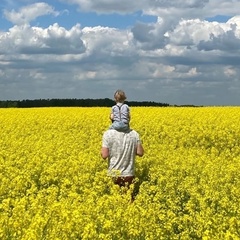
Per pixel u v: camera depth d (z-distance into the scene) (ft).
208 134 70.90
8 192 35.88
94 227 23.48
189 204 31.40
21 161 47.44
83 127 85.66
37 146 57.88
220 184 38.17
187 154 54.90
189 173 43.55
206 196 32.60
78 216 24.26
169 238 25.73
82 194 35.55
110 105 210.79
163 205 32.83
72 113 107.34
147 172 46.06
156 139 69.00
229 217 29.19
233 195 34.27
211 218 27.02
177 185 38.93
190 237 26.04
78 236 24.11
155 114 99.25
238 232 25.43
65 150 54.95
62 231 23.61
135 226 25.40
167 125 83.05
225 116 94.38
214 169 43.39
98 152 54.03
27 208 29.09
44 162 47.50
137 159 47.85
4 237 23.58
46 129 86.17
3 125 87.35
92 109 124.47
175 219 27.35
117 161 40.78
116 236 24.85
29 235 21.81
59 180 41.42
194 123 84.79
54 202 28.40
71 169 42.60
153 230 25.55
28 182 39.91
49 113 108.88
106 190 38.01
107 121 89.92
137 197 31.76
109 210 27.22
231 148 66.39
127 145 40.93
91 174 43.21
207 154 58.70
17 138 72.43
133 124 82.69
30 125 89.04
